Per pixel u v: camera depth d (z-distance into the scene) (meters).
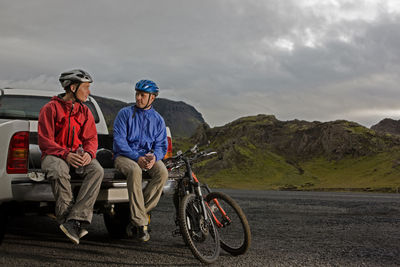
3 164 3.37
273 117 164.38
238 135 150.50
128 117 4.01
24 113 5.39
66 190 3.37
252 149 137.50
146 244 4.27
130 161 3.76
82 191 3.40
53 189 3.37
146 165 3.77
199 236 3.61
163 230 5.32
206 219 3.60
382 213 8.05
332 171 116.38
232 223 3.82
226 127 157.62
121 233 4.51
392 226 6.03
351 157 124.19
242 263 3.48
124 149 3.82
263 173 117.38
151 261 3.47
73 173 3.61
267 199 12.73
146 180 4.04
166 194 4.20
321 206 9.80
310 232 5.36
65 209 3.35
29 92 5.68
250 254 3.87
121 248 4.02
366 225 6.13
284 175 114.94
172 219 6.52
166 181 4.16
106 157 4.42
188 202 3.62
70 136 3.60
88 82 3.66
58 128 3.59
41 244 4.16
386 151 121.50
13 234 4.76
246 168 122.56
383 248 4.23
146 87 3.99
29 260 3.43
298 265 3.44
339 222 6.49
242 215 3.72
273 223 6.33
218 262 3.51
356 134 132.38
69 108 3.60
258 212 8.17
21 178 3.37
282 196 15.22
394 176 97.56
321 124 146.00
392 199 12.95
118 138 3.89
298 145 141.00
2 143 3.39
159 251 3.90
